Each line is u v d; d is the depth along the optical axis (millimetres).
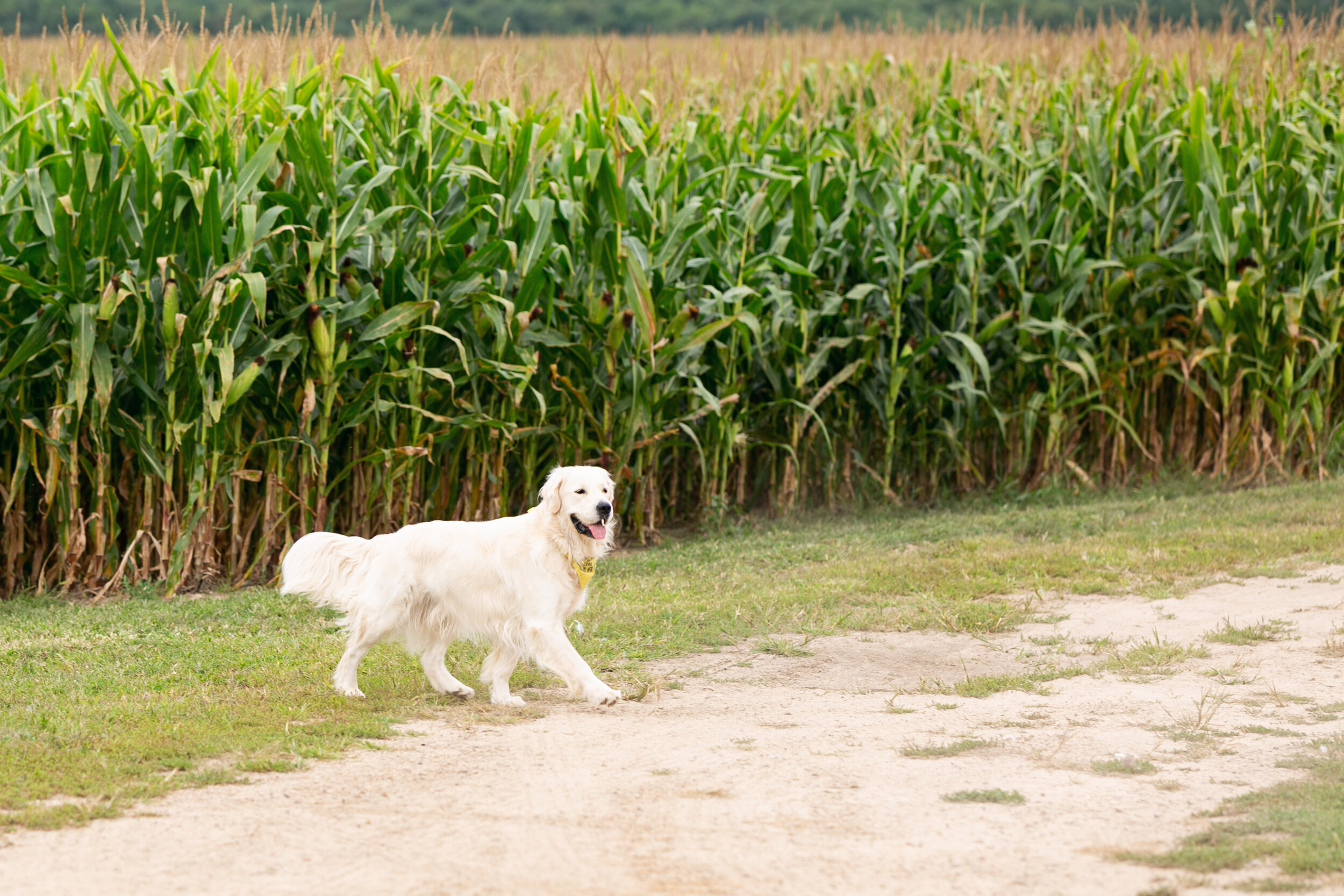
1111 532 10867
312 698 6266
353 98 10773
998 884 3795
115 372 9406
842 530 11758
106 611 8594
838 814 4523
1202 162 12664
